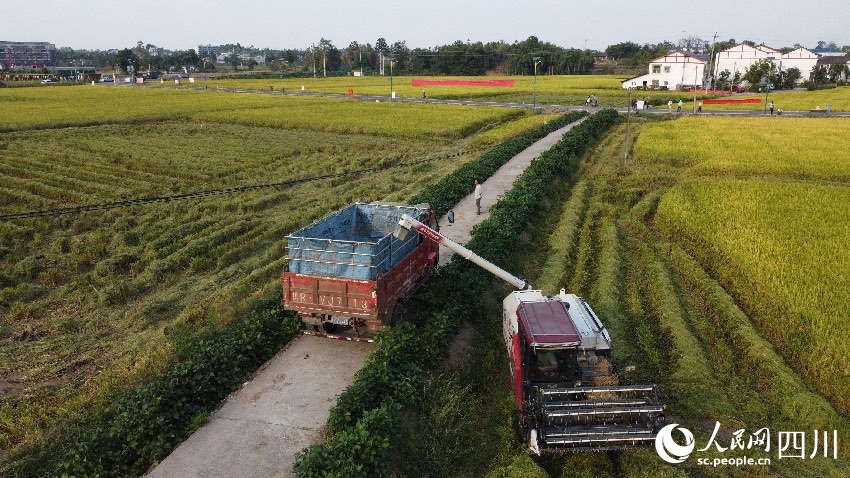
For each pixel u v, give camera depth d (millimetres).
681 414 13906
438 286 18953
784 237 25203
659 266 22891
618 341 17031
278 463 11992
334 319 16250
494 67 194625
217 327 17938
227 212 33000
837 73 135375
